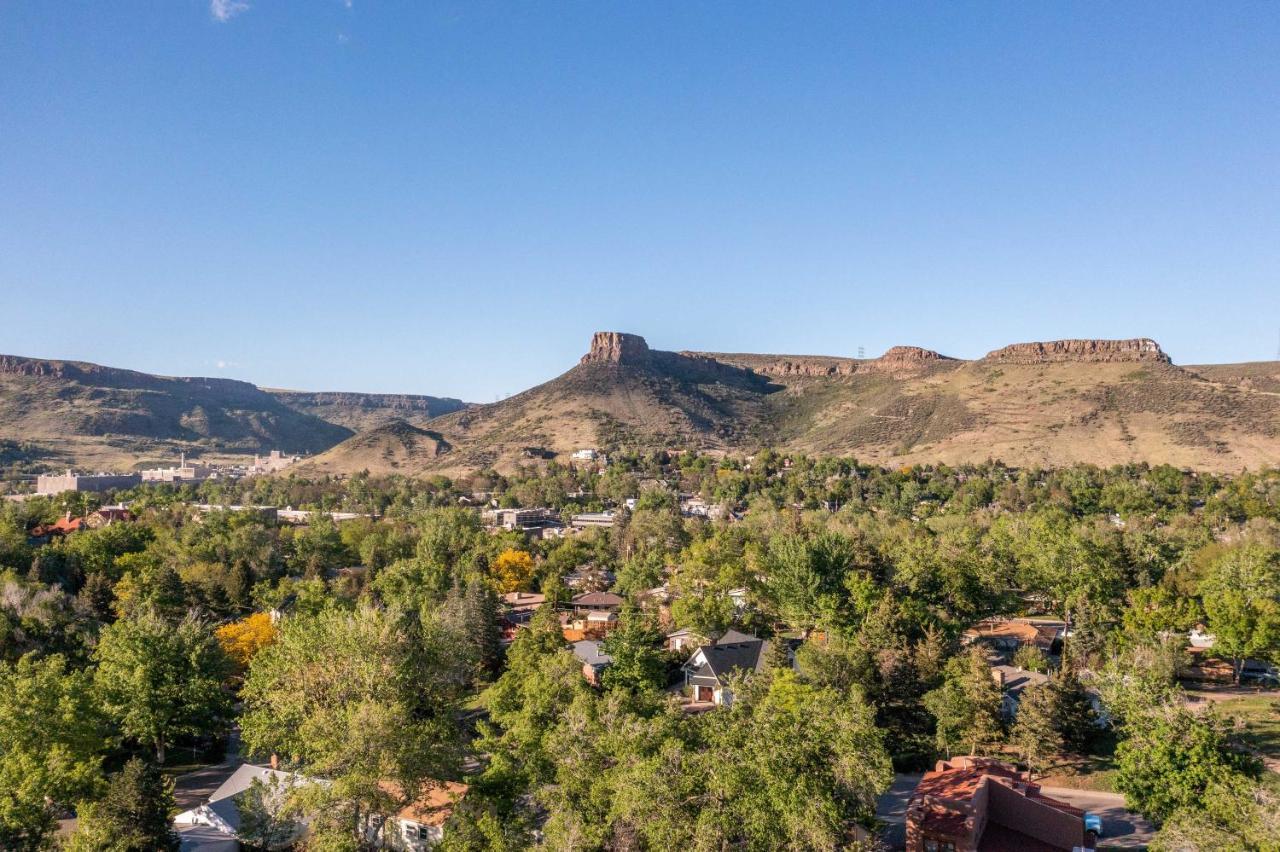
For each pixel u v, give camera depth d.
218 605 102.88
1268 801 33.78
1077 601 79.94
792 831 30.45
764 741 33.84
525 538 149.38
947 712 54.25
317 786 38.06
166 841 38.22
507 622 96.12
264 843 42.53
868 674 57.41
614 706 44.94
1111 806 47.25
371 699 40.09
